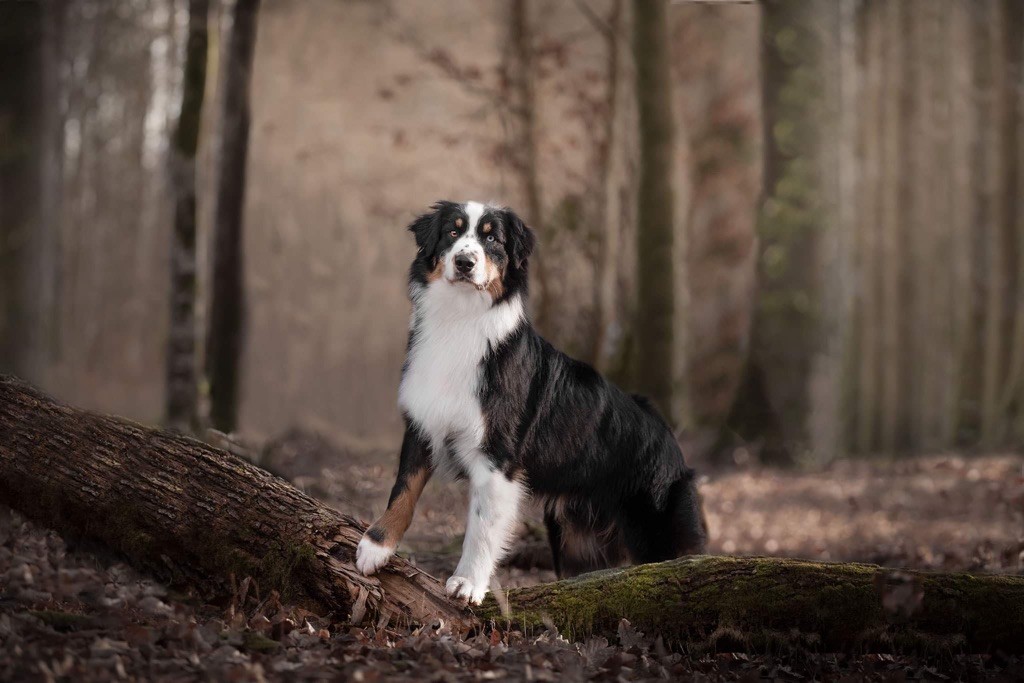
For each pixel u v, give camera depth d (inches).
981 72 785.6
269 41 643.5
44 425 176.2
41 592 167.0
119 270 1434.5
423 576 175.8
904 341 858.1
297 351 759.1
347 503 304.0
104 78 1147.3
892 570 168.9
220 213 475.8
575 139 546.6
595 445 207.5
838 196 638.5
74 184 1161.4
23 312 536.4
